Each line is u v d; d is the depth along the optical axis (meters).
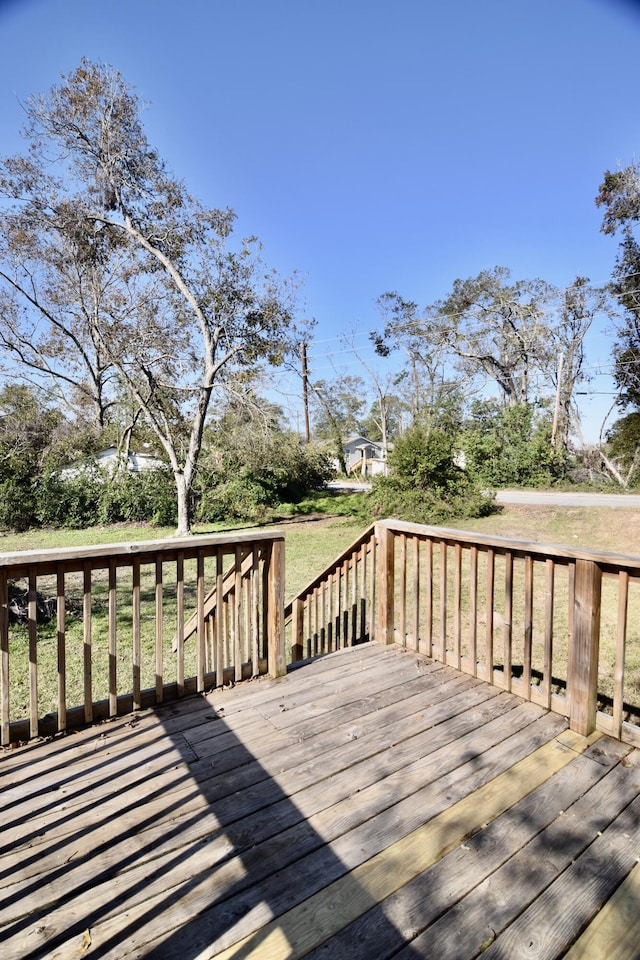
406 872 1.55
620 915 1.40
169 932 1.35
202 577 2.79
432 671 3.14
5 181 13.54
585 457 23.16
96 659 4.78
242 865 1.58
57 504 15.00
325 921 1.38
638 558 2.18
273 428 14.82
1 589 2.21
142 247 14.42
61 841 1.68
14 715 3.64
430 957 1.28
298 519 15.43
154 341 13.88
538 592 6.45
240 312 13.70
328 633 4.22
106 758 2.18
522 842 1.69
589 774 2.07
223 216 13.80
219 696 2.80
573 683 2.44
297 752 2.23
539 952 1.29
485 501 12.66
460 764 2.14
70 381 20.11
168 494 15.44
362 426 49.78
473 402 27.02
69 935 1.34
